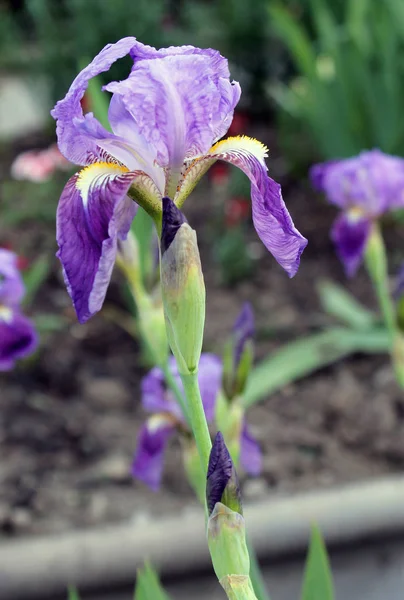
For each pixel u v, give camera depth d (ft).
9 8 16.72
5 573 4.11
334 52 8.27
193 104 2.31
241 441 3.19
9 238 8.10
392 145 8.03
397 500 4.48
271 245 2.35
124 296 6.75
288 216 2.33
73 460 5.17
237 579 2.36
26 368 6.08
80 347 6.37
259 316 6.76
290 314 6.78
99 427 5.45
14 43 15.21
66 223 2.31
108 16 10.12
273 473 4.98
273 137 10.77
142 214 3.08
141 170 2.35
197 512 4.61
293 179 9.43
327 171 4.65
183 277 2.35
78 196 2.32
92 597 4.20
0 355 4.23
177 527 4.34
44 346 6.33
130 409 5.70
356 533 4.41
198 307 2.36
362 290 7.12
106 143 2.34
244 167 2.36
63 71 10.73
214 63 2.39
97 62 2.31
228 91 2.39
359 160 4.55
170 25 12.10
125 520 4.59
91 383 5.91
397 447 5.17
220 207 8.45
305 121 8.91
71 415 5.58
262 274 7.48
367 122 8.24
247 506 4.50
